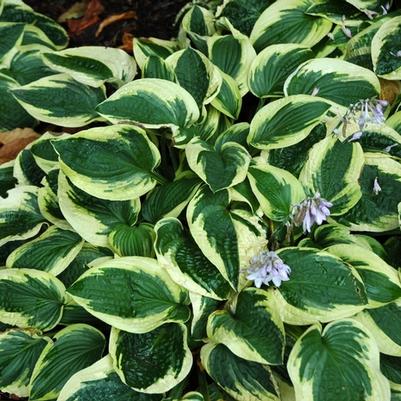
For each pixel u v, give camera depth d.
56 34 1.51
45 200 1.14
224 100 1.21
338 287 0.98
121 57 1.29
